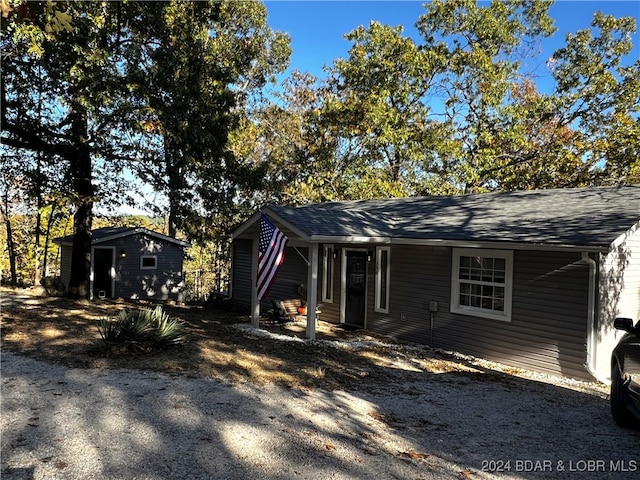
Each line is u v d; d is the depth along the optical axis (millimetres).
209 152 13008
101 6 11219
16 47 10008
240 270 16562
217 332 10109
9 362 6566
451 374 7680
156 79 11609
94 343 7867
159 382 5895
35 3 2836
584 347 7766
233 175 15656
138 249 20797
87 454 3766
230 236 12258
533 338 8477
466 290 9727
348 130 22453
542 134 23328
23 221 26438
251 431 4461
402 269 10977
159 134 12094
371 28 22797
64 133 13328
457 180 22406
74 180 13734
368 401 5781
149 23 12234
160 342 7496
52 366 6418
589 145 21250
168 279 21688
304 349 8672
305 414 5070
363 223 11195
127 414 4715
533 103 22922
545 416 5566
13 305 12086
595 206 9430
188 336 9102
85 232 14469
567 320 8008
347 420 5004
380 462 3957
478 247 8922
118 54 11938
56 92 11633
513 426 5148
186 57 12367
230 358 7422
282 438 4340
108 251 19969
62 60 10289
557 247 7621
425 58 22484
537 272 8453
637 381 4945
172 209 15789
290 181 23969
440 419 5277
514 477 3840
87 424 4398
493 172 22844
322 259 13211
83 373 6129
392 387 6543
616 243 7363
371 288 11758
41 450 3797
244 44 21750
